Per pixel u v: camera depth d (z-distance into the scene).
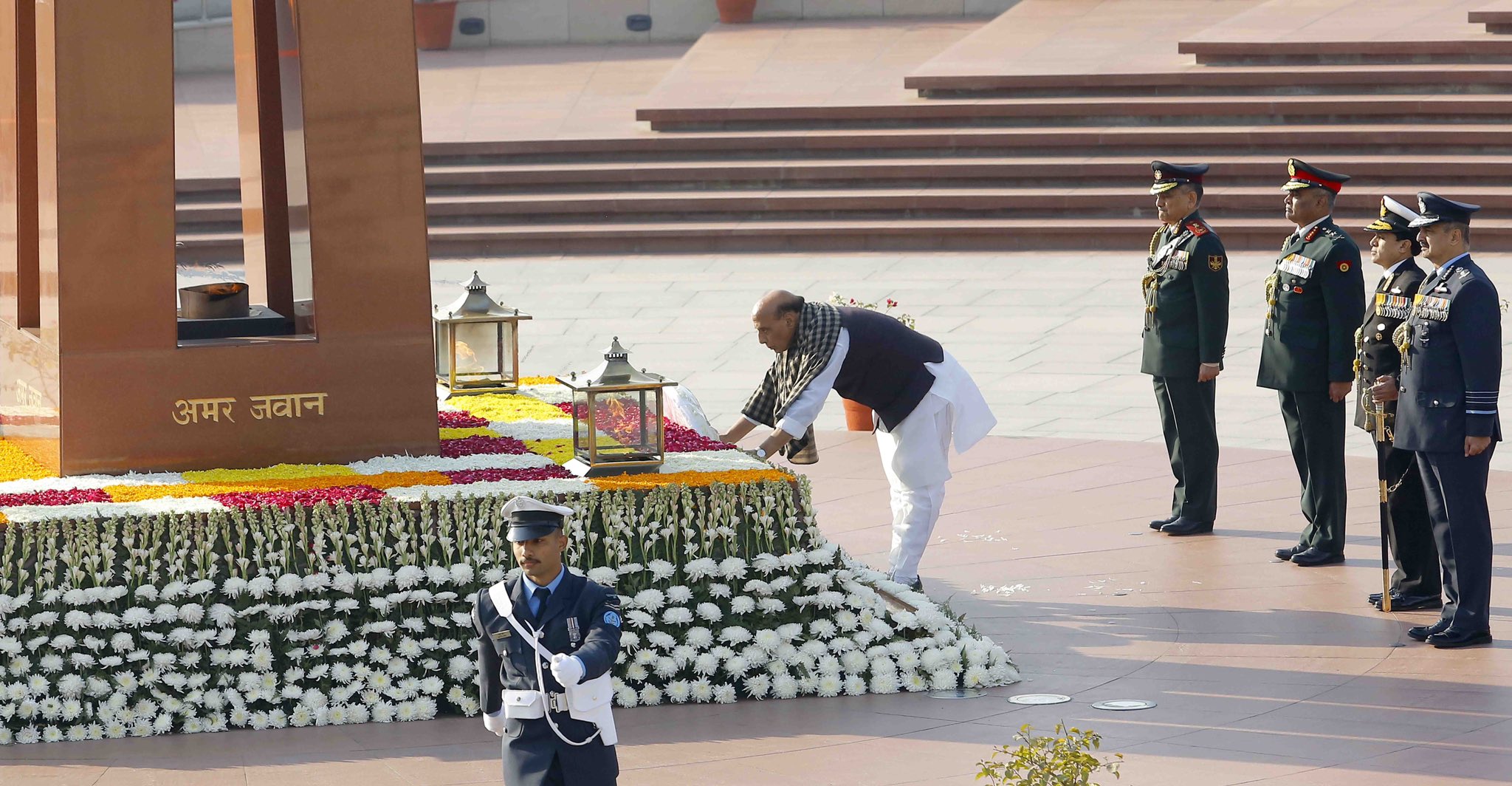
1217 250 15.77
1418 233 13.41
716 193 37.59
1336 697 11.32
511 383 16.61
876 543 16.00
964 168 36.94
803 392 13.58
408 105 13.30
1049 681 11.91
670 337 28.28
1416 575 13.62
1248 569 14.93
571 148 38.97
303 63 13.01
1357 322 14.71
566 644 8.35
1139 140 36.91
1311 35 39.09
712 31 49.94
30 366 13.79
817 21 51.03
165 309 12.91
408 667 11.60
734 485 12.36
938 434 13.93
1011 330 28.05
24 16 14.15
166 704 11.16
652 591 11.88
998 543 16.03
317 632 11.50
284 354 13.24
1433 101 35.94
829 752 10.38
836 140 38.22
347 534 11.73
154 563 11.42
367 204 13.30
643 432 12.80
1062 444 20.48
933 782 9.68
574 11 51.84
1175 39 42.50
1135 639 12.92
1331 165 35.06
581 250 36.56
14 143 14.36
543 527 8.32
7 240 14.77
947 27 49.28
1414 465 13.40
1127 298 30.28
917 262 34.53
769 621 12.13
